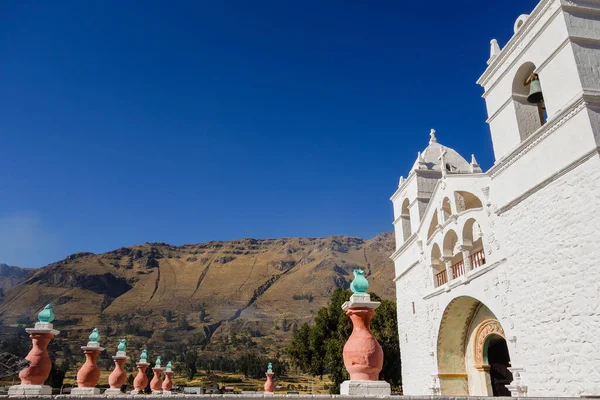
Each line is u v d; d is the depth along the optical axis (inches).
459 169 1213.1
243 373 4323.3
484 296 792.3
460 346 1002.1
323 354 1876.2
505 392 929.5
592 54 602.9
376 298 1824.6
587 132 565.9
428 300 1042.7
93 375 463.2
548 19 640.4
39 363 315.3
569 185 596.7
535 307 650.8
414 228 1167.0
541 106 764.0
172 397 228.4
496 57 758.5
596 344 539.8
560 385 592.4
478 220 821.9
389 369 1662.2
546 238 635.5
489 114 790.5
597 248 546.6
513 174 716.7
